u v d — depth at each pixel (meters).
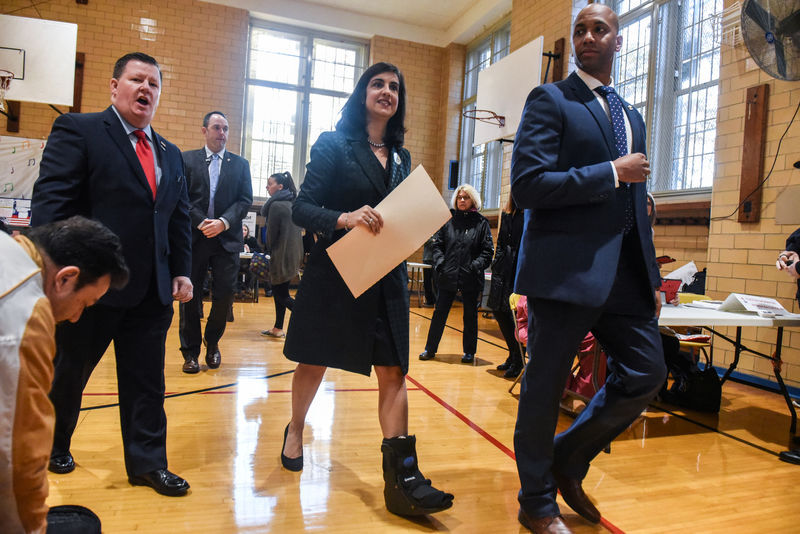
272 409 2.99
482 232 4.61
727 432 3.09
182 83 9.15
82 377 1.96
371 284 1.76
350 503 1.93
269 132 10.04
